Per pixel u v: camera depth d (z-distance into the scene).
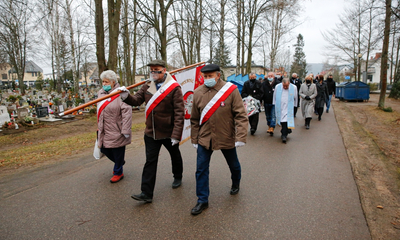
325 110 13.38
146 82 3.36
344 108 14.21
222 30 15.32
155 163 3.26
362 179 3.90
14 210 3.15
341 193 3.45
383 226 2.65
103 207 3.18
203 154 3.09
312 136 7.03
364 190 3.52
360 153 5.26
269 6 19.25
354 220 2.79
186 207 3.15
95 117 11.82
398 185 3.65
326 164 4.65
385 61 12.98
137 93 3.35
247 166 4.59
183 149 5.79
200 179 3.05
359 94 18.31
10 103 13.61
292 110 6.24
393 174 4.07
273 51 27.33
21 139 8.31
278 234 2.56
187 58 21.39
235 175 3.41
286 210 3.03
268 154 5.33
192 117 3.21
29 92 28.02
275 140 6.60
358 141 6.30
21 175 4.42
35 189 3.78
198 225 2.75
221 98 3.03
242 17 18.94
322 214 2.93
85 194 3.56
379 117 11.00
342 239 2.47
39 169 4.71
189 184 3.85
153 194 3.53
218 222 2.80
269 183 3.83
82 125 10.41
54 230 2.71
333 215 2.90
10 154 6.18
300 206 3.12
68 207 3.20
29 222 2.87
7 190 3.77
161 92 3.17
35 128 9.80
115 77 3.75
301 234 2.56
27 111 10.74
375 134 7.64
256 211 3.02
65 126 10.12
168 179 4.05
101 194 3.55
